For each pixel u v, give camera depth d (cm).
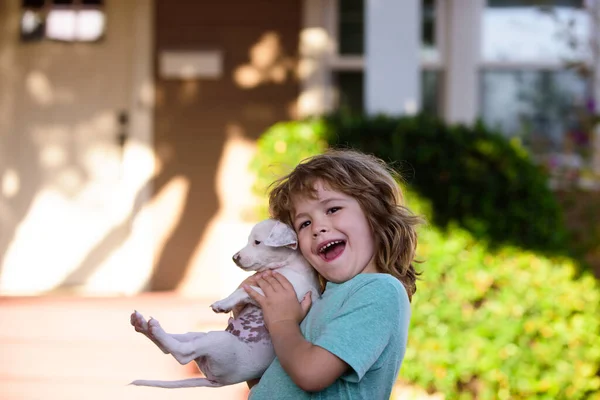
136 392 410
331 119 511
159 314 450
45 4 613
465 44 629
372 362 182
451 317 413
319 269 198
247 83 602
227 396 398
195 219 602
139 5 603
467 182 493
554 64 640
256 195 488
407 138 496
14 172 612
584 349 422
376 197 204
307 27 601
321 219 197
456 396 414
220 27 604
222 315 455
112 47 611
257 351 190
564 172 593
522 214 491
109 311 452
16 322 449
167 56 598
